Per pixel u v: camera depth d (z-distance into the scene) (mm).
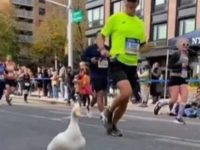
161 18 38500
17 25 60969
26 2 91688
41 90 25938
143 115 13484
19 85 25219
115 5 46344
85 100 13242
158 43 38344
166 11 37938
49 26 56000
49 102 20750
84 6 51469
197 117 13438
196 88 14672
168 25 37531
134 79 7848
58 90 22875
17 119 11266
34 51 59188
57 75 22859
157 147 7309
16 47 59375
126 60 7574
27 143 7707
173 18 37031
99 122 10609
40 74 25797
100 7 48781
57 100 20938
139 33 7738
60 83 22453
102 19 48312
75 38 49938
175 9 36844
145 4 40312
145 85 18219
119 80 7527
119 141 7746
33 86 26406
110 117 8117
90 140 7812
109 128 8242
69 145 4461
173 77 10734
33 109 14711
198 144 7691
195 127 10164
